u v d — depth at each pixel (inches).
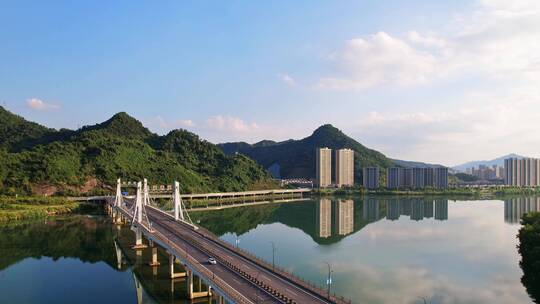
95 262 5802.2
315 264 5851.4
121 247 6712.6
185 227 6766.7
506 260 6215.6
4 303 4259.4
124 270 5388.8
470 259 6264.8
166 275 5083.7
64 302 4284.0
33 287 4763.8
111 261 5831.7
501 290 4788.4
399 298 4453.7
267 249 6879.9
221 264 4215.1
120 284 4832.7
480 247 7160.4
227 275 3806.6
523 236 5954.7
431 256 6441.9
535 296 4601.4
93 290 4633.4
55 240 7263.8
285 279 3718.0
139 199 6909.5
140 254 6220.5
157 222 7352.4
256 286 3486.7
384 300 4370.1
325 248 7003.0
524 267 5639.8
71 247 6722.4
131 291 4584.2
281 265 5757.9
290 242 7549.2
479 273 5497.1
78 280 5002.5
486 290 4788.4
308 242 7573.8
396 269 5634.8
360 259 6200.8
